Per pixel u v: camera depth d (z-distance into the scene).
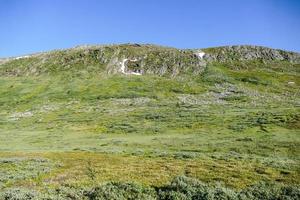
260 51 194.62
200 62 174.38
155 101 116.25
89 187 24.44
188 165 32.28
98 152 44.94
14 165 34.53
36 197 20.78
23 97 133.00
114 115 94.00
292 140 49.69
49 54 196.12
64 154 42.81
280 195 20.83
